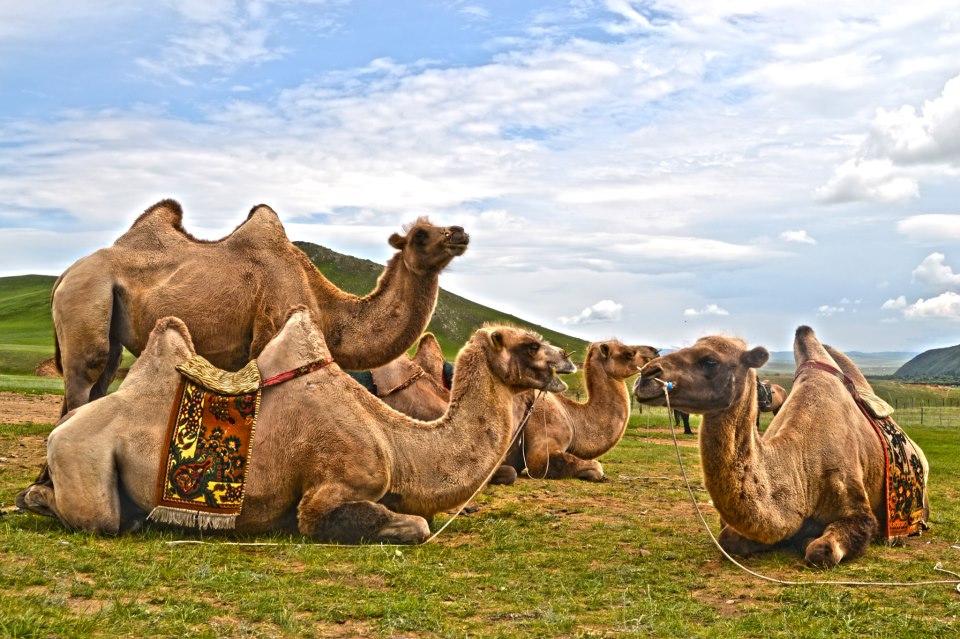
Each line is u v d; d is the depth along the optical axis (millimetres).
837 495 8078
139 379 7711
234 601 5605
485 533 8672
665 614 5883
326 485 7547
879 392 61812
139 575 5902
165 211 11141
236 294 10500
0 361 49688
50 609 5004
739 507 7434
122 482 7430
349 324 10859
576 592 6480
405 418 8203
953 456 19906
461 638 5160
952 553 8578
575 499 11562
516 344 8492
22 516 7938
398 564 6785
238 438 7578
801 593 6559
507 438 8477
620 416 14664
